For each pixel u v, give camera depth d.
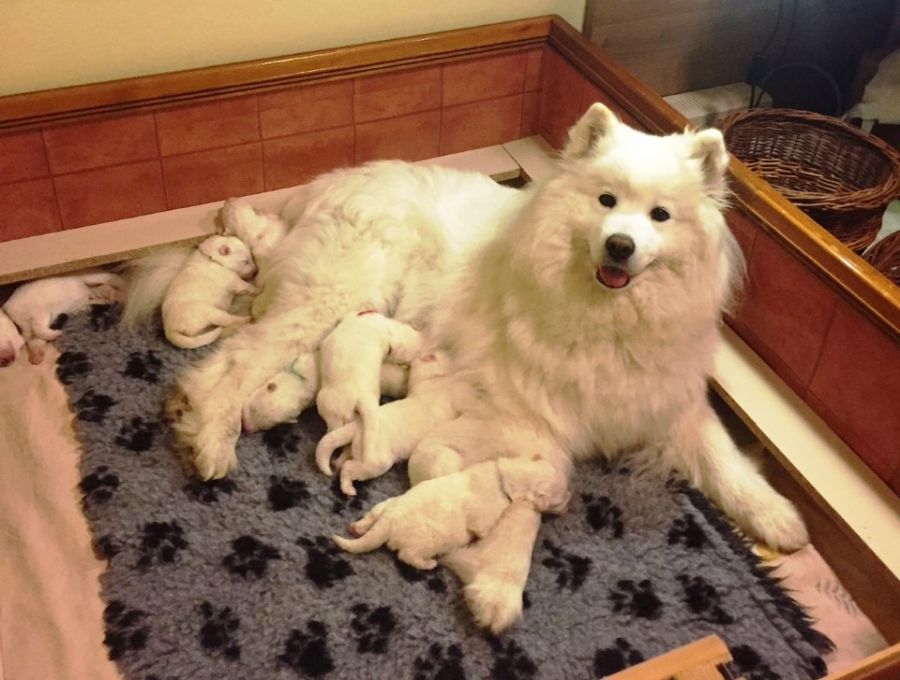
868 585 1.96
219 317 2.35
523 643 1.80
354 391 2.00
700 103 3.20
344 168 2.63
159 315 2.45
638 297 1.86
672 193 1.77
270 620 1.81
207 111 2.49
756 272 2.22
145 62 2.39
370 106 2.70
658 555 1.97
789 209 2.09
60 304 2.40
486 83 2.82
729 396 2.20
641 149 1.80
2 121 2.27
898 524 1.92
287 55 2.52
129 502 2.01
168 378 2.30
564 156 1.90
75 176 2.45
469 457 1.99
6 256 2.43
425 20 2.65
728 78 3.28
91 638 1.78
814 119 2.70
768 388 2.21
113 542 1.93
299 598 1.85
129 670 1.73
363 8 2.55
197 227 2.58
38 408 2.21
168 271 2.43
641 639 1.83
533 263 1.90
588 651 1.80
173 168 2.56
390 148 2.82
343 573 1.89
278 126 2.61
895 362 1.88
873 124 3.11
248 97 2.51
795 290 2.11
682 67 3.16
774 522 1.99
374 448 1.97
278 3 2.44
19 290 2.37
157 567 1.89
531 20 2.75
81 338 2.38
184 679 1.72
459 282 2.17
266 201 2.70
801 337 2.13
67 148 2.39
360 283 2.20
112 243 2.51
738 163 2.23
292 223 2.49
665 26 3.00
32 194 2.43
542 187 1.92
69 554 1.92
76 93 2.30
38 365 2.32
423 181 2.33
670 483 2.11
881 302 1.87
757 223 2.16
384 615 1.83
